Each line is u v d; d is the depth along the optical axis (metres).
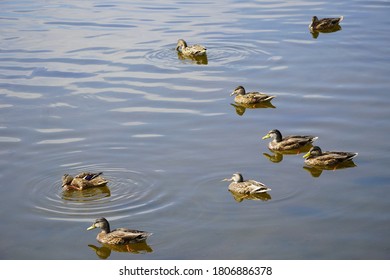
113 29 43.06
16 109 31.62
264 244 21.09
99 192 24.00
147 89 33.88
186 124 29.98
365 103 31.66
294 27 42.97
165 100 32.56
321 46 39.44
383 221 22.25
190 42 40.38
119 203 23.34
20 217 22.66
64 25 43.94
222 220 22.41
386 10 46.34
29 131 29.28
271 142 27.92
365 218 22.45
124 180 24.88
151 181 24.81
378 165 26.14
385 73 35.03
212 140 28.41
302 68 36.09
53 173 25.52
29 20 45.09
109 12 46.84
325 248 20.84
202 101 32.44
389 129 29.00
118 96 33.03
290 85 34.00
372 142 27.97
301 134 28.92
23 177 25.25
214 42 40.41
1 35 42.16
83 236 21.70
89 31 42.72
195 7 47.78
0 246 21.23
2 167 26.02
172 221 22.34
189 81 34.88
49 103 32.28
